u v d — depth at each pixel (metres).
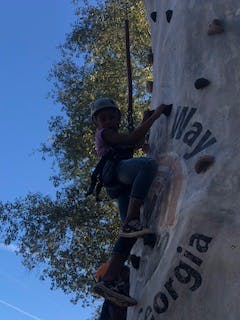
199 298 3.76
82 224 13.27
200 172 4.15
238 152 3.97
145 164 4.60
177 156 4.50
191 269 3.88
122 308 5.23
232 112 4.17
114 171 4.71
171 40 5.18
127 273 5.02
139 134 4.70
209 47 4.61
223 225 3.79
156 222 4.50
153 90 5.56
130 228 4.45
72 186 13.77
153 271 4.34
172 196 4.39
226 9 4.61
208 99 4.40
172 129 4.71
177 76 4.91
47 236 13.39
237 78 4.27
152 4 6.10
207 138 4.27
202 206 3.95
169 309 3.99
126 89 14.28
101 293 4.43
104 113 4.88
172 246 4.12
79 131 13.92
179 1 5.18
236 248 3.64
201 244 3.86
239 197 3.80
